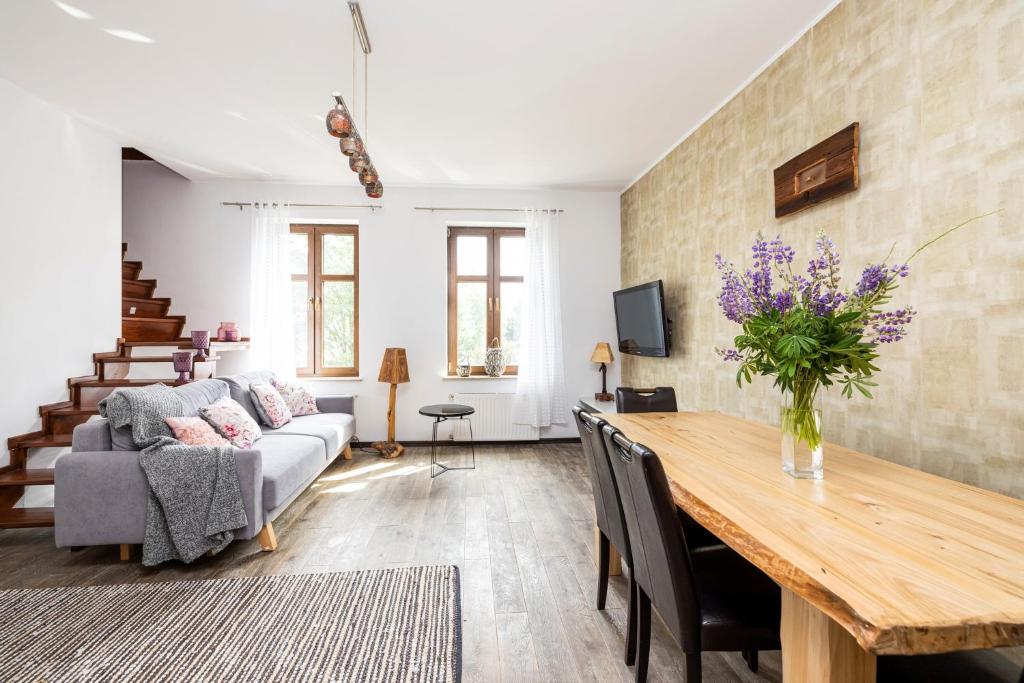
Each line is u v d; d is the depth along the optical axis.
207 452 2.49
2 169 3.02
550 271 5.14
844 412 2.22
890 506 1.20
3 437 3.05
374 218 5.05
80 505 2.43
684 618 1.21
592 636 1.89
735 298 1.50
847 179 2.11
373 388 5.03
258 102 3.22
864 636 0.71
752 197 2.90
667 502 1.20
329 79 2.92
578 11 2.30
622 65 2.78
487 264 5.32
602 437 1.61
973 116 1.63
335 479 3.94
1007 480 1.53
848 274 2.17
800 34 2.47
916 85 1.83
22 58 2.72
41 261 3.31
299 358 5.10
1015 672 0.98
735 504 1.21
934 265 1.77
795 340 1.31
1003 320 1.54
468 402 5.01
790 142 2.56
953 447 1.71
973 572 0.86
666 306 4.13
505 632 1.92
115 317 3.97
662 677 1.68
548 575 2.38
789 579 0.89
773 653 1.83
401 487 3.74
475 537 2.82
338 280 5.14
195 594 2.19
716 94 3.12
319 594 2.18
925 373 1.81
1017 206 1.50
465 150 4.07
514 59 2.71
